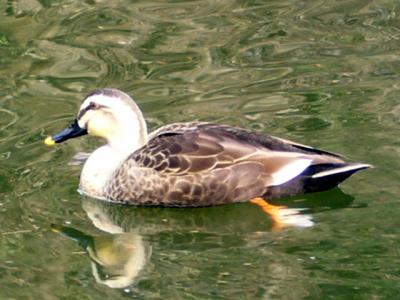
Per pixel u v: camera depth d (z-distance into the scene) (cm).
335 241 1314
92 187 1480
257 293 1203
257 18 1966
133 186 1448
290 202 1423
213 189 1426
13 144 1577
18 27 1950
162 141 1460
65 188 1485
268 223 1385
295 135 1548
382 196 1398
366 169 1452
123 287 1238
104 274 1273
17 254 1318
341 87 1689
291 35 1894
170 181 1432
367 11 1972
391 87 1677
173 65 1802
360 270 1241
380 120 1572
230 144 1439
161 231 1398
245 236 1362
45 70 1802
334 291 1198
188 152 1438
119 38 1906
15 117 1653
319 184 1417
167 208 1450
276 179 1416
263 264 1276
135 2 2033
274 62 1795
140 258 1316
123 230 1399
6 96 1722
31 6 2022
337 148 1502
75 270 1284
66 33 1928
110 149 1503
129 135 1497
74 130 1516
